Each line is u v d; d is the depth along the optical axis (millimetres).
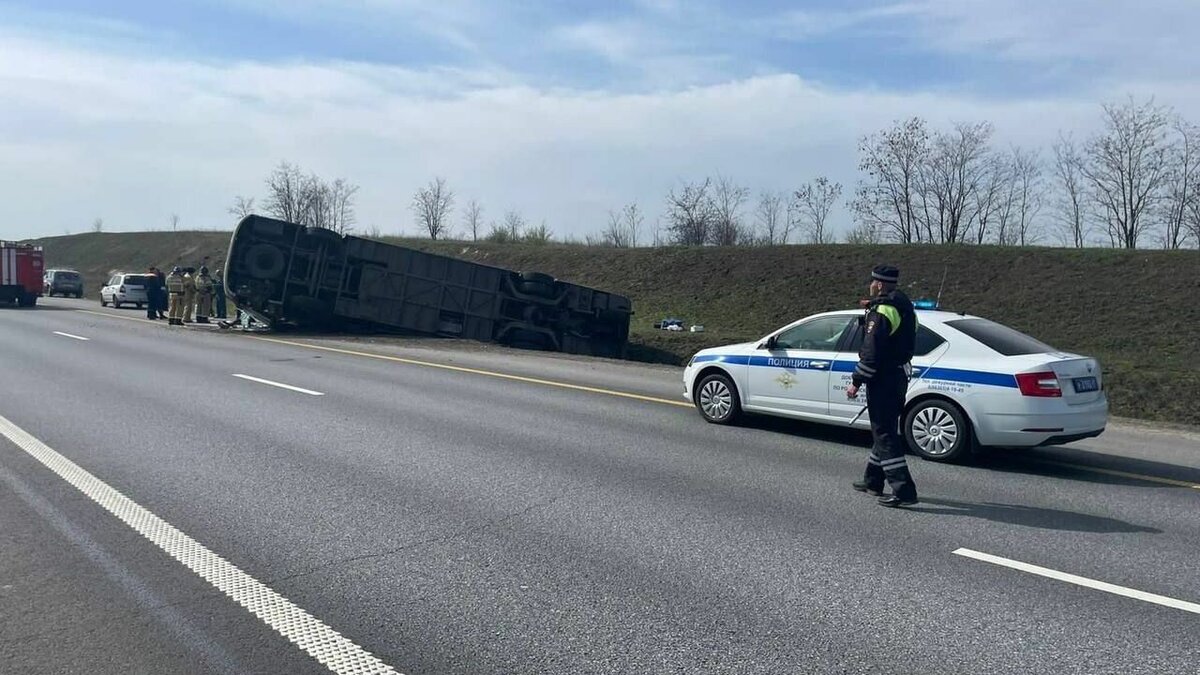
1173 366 23547
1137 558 5805
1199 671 4129
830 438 9898
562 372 16438
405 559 5551
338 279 24406
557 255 49156
